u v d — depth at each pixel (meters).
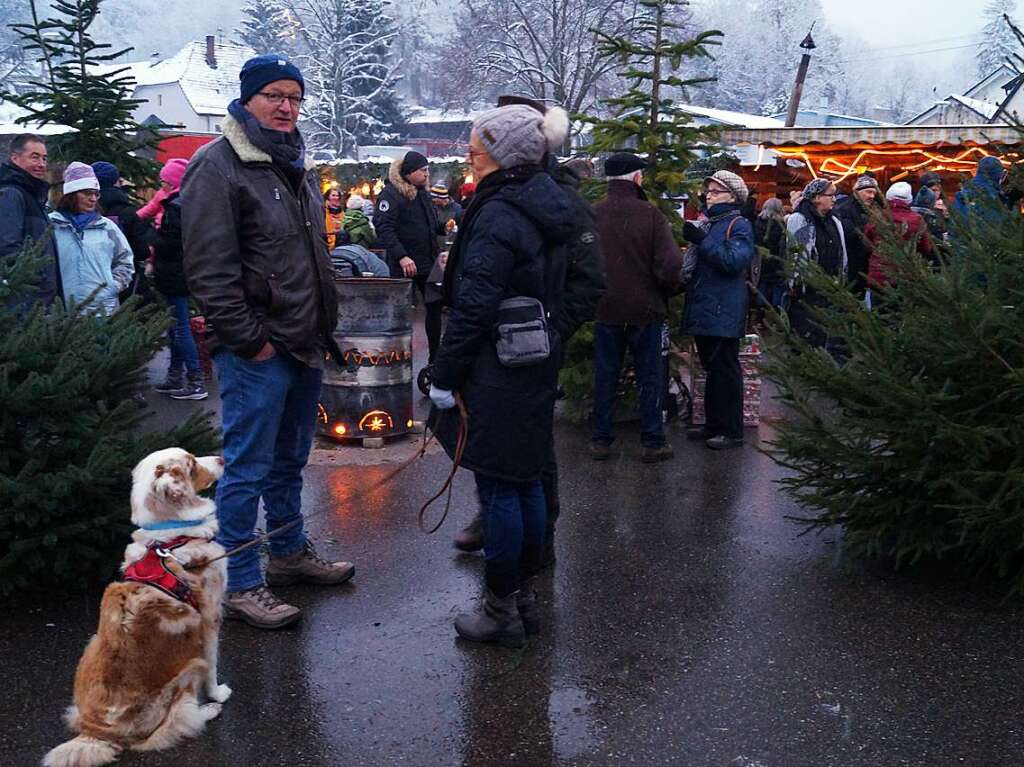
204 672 3.50
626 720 3.55
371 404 7.28
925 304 4.80
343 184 23.27
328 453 7.16
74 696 3.39
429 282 8.46
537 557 4.16
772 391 10.05
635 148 8.31
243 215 4.11
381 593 4.68
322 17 53.97
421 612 4.46
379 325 7.23
